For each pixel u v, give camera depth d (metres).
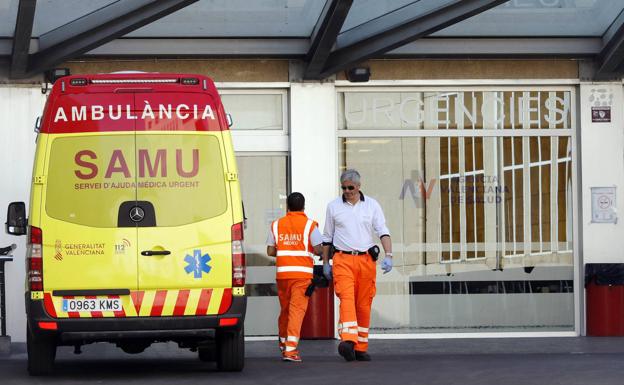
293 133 33.31
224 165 22.16
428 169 34.12
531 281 34.28
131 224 21.81
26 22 27.92
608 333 33.41
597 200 33.97
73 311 21.64
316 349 30.36
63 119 21.95
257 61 33.28
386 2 30.70
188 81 22.27
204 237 21.95
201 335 21.88
